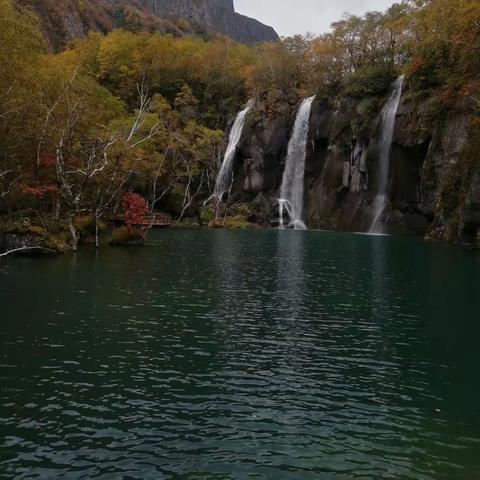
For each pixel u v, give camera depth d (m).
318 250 43.50
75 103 44.41
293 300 23.20
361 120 71.00
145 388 12.99
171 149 81.56
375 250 43.69
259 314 20.59
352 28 84.81
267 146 83.12
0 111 38.91
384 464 9.74
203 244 47.75
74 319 19.27
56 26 150.88
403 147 63.78
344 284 27.23
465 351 16.36
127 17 185.38
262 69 94.75
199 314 20.41
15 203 45.78
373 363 15.20
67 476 9.12
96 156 46.34
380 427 11.22
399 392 13.13
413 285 27.03
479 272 31.44
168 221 75.00
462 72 57.00
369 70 73.81
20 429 10.79
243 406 12.09
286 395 12.77
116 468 9.41
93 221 45.78
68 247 39.97
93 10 176.88
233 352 15.88
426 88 63.22
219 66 104.25
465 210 48.44
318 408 12.09
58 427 10.91
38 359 14.92
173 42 113.62
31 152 44.16
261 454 9.99
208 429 10.94
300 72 93.50
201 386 13.20
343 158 73.88
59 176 39.66
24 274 28.39
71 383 13.23
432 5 69.06
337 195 74.06
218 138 87.19
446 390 13.32
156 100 90.56
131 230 46.94
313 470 9.48
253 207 81.81
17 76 40.44
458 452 10.24
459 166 52.69
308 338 17.50
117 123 64.69
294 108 85.38
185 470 9.39
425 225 62.47
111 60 103.31
